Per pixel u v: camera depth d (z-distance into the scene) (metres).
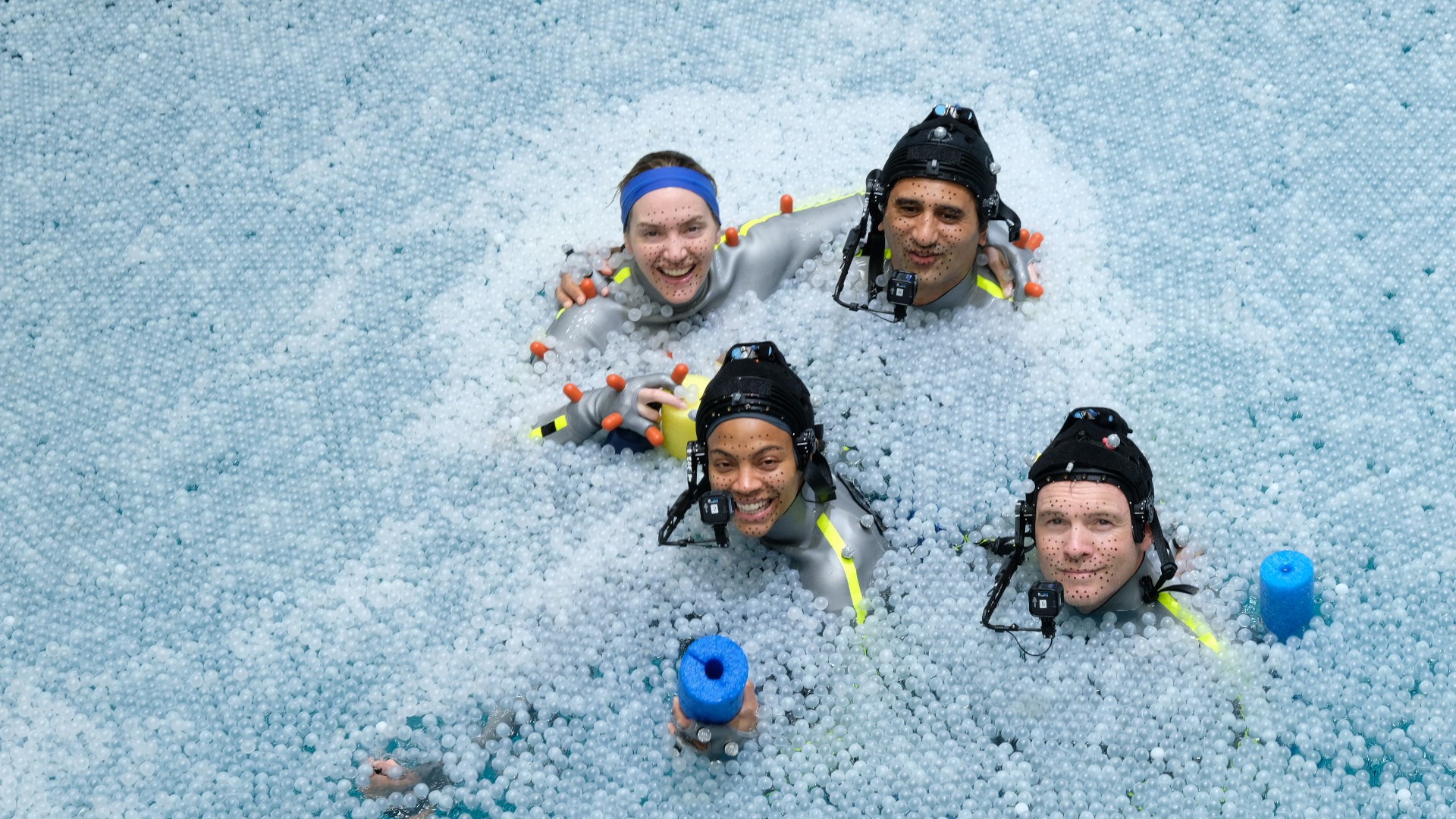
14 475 2.97
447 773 2.61
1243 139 3.30
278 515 2.90
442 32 3.54
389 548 2.85
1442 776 2.52
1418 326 3.00
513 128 3.41
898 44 3.50
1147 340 3.02
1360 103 3.32
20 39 3.50
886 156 3.32
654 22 3.56
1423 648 2.63
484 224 3.26
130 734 2.67
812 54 3.49
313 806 2.60
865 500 2.80
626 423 2.82
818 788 2.58
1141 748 2.55
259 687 2.71
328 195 3.32
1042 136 3.34
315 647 2.75
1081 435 2.58
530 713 2.67
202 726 2.68
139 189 3.33
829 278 3.06
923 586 2.71
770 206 3.24
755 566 2.74
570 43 3.53
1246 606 2.68
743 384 2.57
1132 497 2.52
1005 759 2.57
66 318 3.16
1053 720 2.58
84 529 2.91
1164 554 2.59
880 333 2.99
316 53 3.51
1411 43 3.39
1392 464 2.85
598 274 3.10
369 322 3.14
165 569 2.86
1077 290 3.06
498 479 2.89
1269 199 3.21
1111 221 3.19
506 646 2.72
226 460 2.98
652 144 3.37
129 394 3.06
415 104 3.45
